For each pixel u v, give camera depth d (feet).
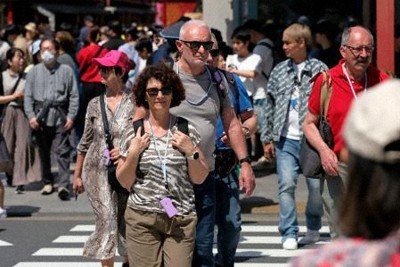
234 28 131.75
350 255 20.59
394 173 20.71
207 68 54.85
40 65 102.73
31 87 102.63
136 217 48.98
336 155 56.65
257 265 74.23
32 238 86.02
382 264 20.29
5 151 92.43
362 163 20.90
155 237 49.14
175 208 48.44
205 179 52.01
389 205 20.76
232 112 55.93
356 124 20.81
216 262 63.05
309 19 128.77
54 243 83.97
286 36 73.97
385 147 20.56
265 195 101.65
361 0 127.54
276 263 74.79
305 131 58.34
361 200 20.97
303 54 74.23
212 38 54.13
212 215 54.03
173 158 48.52
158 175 48.49
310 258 20.89
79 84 122.01
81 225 92.17
